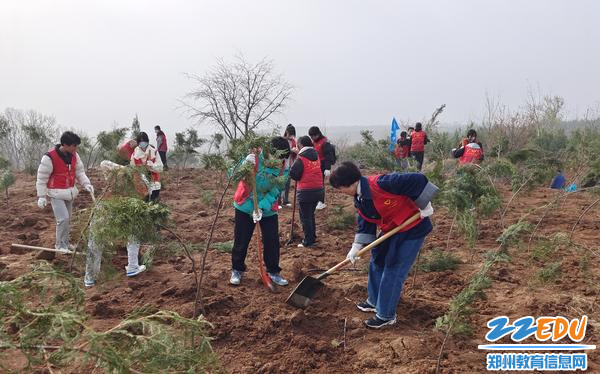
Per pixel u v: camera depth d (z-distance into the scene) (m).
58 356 2.34
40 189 6.39
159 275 5.94
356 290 5.40
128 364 2.35
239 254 5.48
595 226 8.16
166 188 13.23
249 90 22.48
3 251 6.95
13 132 18.09
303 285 4.82
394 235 4.37
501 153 12.23
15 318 2.47
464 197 5.76
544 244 5.80
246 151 4.80
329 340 4.34
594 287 5.27
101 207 3.93
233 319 4.62
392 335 4.39
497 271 5.89
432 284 5.64
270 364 3.86
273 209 5.43
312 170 7.24
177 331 2.82
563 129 17.08
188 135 16.86
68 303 2.88
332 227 8.53
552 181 9.71
